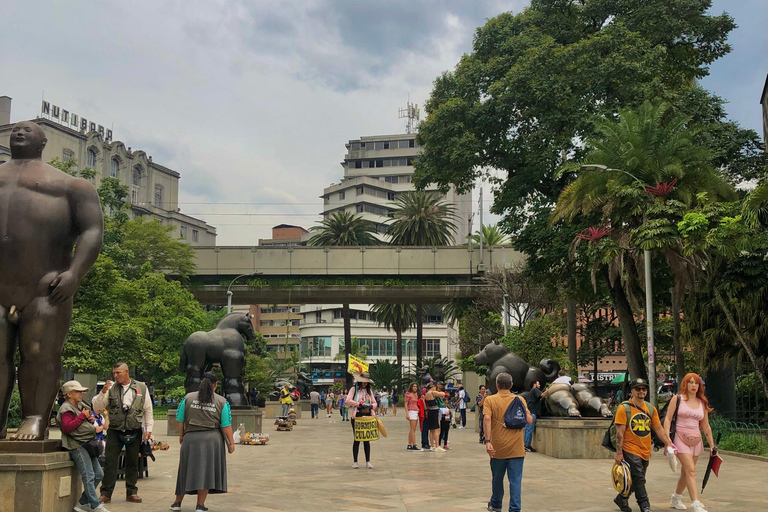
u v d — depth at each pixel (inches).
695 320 962.1
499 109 1110.4
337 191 4557.1
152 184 3147.1
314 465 564.4
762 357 900.0
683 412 346.3
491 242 2844.5
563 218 1081.4
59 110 2645.2
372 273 1945.1
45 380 300.8
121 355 1285.7
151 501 367.9
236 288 1937.7
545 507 362.0
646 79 1081.4
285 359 3951.8
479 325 1875.0
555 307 1889.8
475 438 908.0
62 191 305.3
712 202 818.2
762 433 769.6
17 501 276.7
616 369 2935.5
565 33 1180.5
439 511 345.7
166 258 1908.2
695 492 339.9
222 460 327.9
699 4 1136.8
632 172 885.2
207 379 330.6
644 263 894.4
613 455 617.0
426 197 2546.8
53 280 296.4
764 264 812.0
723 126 1075.9
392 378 2374.5
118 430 361.4
